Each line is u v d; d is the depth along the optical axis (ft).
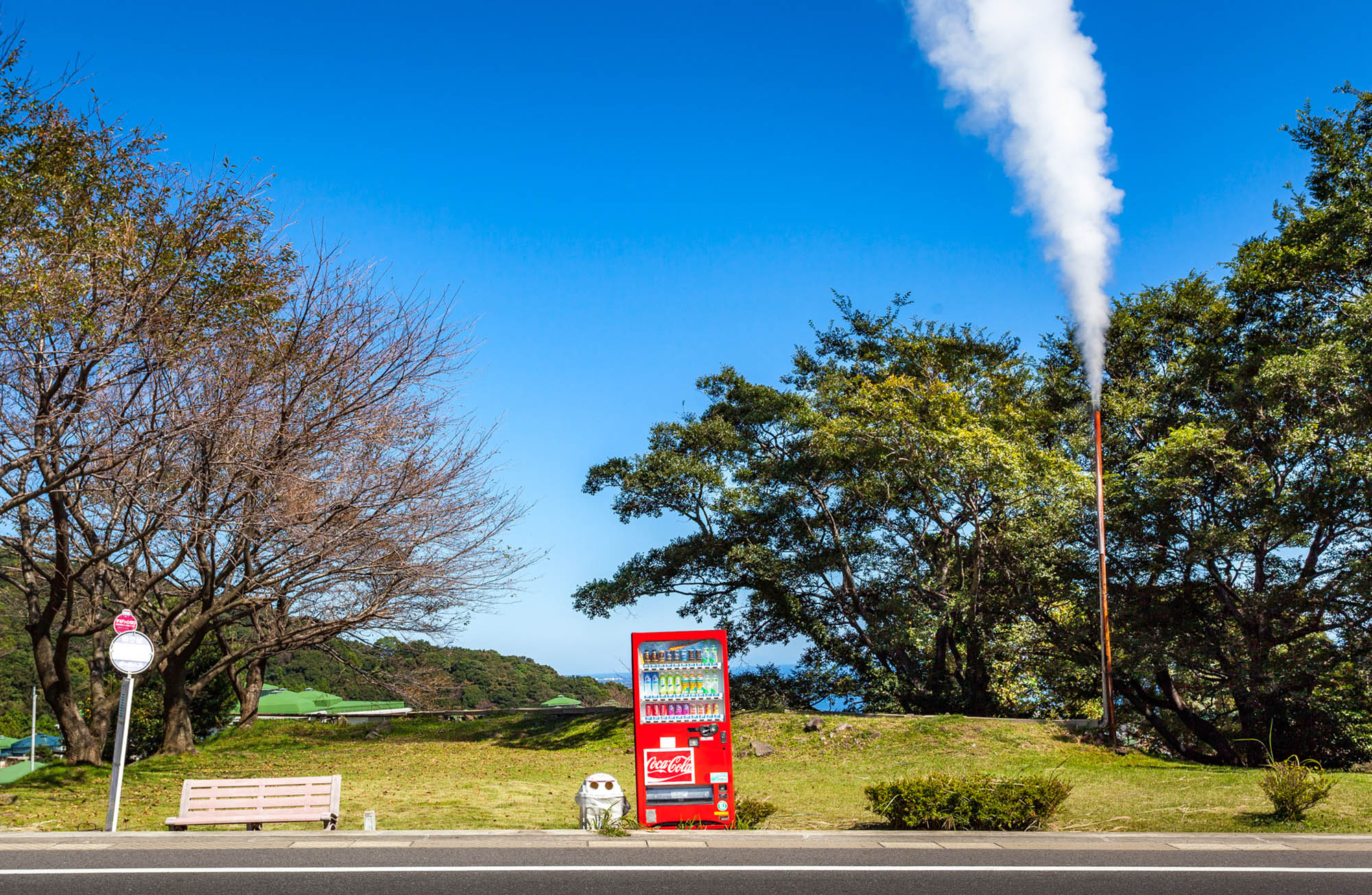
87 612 65.67
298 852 26.94
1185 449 69.67
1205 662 71.77
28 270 39.34
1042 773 53.78
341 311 52.54
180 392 48.11
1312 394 65.57
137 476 45.21
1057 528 74.28
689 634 34.76
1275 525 67.97
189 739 73.67
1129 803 42.09
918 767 58.85
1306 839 31.14
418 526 59.47
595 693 190.90
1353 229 70.08
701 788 33.81
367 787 52.80
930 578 83.25
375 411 54.03
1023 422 84.64
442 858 26.12
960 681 85.40
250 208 47.32
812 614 88.94
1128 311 86.84
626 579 87.81
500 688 171.53
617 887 22.65
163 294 43.29
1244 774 49.52
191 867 24.58
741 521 88.02
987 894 22.39
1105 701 64.85
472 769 62.39
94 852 26.96
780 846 28.99
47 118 42.09
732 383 91.97
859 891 22.56
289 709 117.08
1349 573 65.51
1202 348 81.61
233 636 99.81
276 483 50.31
